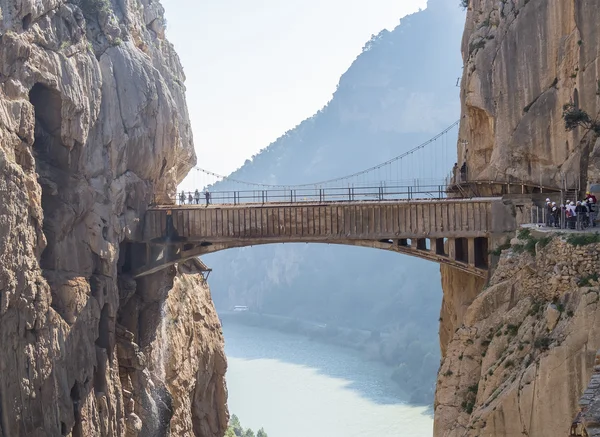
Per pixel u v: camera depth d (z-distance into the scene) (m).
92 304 59.22
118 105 64.81
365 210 61.03
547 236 42.56
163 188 73.06
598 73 54.84
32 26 54.59
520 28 60.28
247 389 166.38
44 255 56.56
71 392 56.91
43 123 57.78
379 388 165.88
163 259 65.38
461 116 73.44
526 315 42.16
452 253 59.31
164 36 82.44
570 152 56.78
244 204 64.75
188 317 81.31
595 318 36.12
